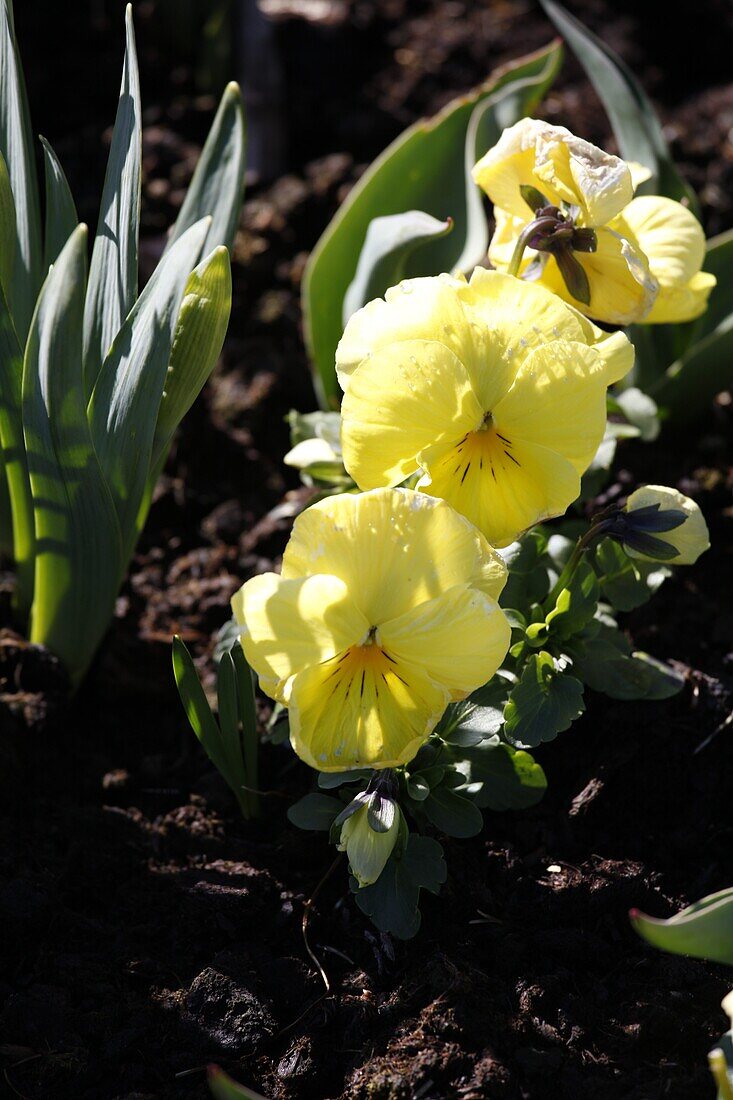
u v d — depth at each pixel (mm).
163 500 869
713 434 886
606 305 716
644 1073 695
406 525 659
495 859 741
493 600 662
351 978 718
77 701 808
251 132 1060
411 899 702
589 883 731
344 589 655
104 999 714
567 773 765
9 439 757
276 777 772
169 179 1028
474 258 837
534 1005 708
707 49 1224
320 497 783
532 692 711
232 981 713
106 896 743
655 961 722
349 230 852
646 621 807
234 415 896
